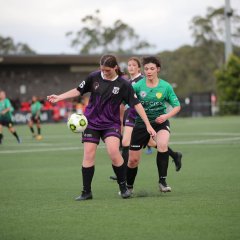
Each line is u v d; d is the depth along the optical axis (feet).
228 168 120.26
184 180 100.78
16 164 135.85
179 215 66.33
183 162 134.21
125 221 63.46
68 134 270.67
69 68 568.41
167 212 68.28
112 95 78.54
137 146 84.69
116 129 79.87
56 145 198.90
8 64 556.51
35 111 239.71
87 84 79.61
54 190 91.04
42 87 565.12
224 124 333.62
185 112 499.10
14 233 58.80
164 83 84.48
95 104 79.41
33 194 86.48
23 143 211.61
